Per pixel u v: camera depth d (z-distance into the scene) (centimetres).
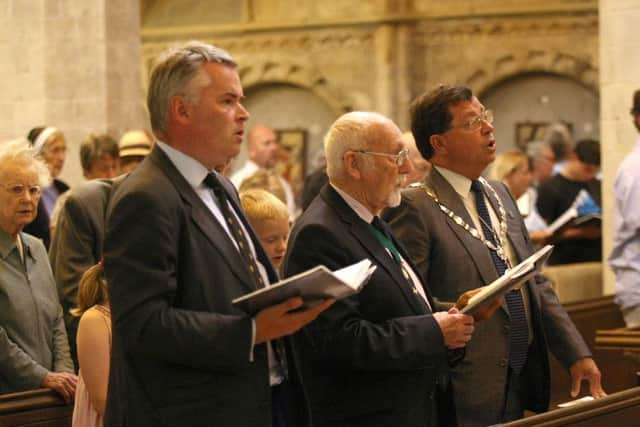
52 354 653
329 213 522
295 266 516
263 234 593
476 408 576
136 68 1277
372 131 524
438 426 547
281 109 2164
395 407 517
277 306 424
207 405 433
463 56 2069
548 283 627
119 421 442
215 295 440
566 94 2041
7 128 1259
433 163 605
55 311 657
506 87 2072
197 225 444
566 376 866
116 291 429
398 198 530
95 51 1235
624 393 565
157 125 456
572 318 912
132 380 439
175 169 450
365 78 2103
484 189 613
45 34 1245
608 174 1063
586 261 1145
